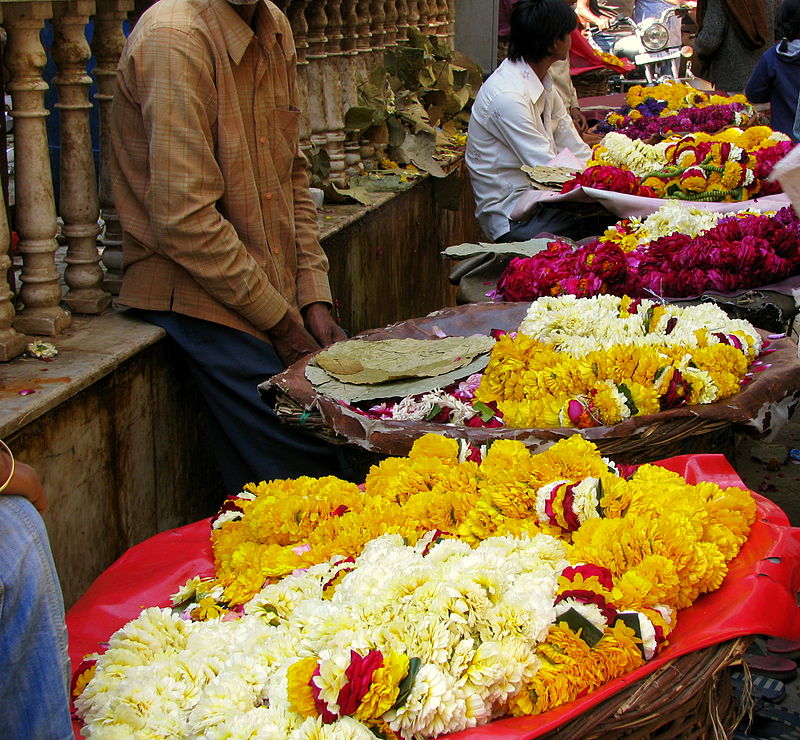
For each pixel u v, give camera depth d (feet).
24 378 7.36
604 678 4.21
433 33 21.45
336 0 14.21
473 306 8.59
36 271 8.37
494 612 4.24
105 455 8.03
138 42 8.20
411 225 17.19
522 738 3.88
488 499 5.29
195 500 10.02
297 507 5.45
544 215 12.17
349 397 6.98
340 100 14.70
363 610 4.37
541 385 6.68
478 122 14.78
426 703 3.93
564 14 14.08
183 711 4.28
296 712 4.05
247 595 5.13
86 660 4.74
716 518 5.18
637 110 19.03
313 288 9.71
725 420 6.43
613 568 4.74
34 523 4.27
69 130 8.68
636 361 6.60
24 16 7.61
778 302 8.59
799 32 18.84
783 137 13.47
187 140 8.18
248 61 8.66
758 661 7.19
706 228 10.03
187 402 9.62
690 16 43.37
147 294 8.86
